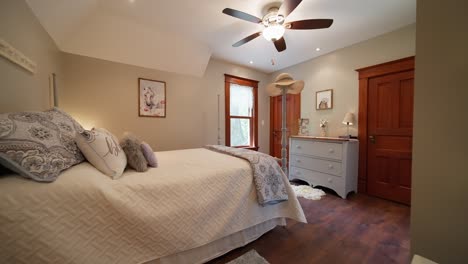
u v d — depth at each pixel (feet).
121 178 3.62
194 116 10.91
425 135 2.63
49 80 5.89
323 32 8.16
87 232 2.84
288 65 12.71
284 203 5.69
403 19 7.16
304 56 11.05
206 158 5.96
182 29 7.90
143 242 3.27
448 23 2.38
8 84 3.78
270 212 5.32
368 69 8.85
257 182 4.91
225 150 6.95
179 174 4.12
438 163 2.53
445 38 2.41
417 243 2.76
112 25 7.20
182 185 3.84
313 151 9.81
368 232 5.67
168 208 3.55
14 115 3.05
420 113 2.67
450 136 2.42
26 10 4.38
